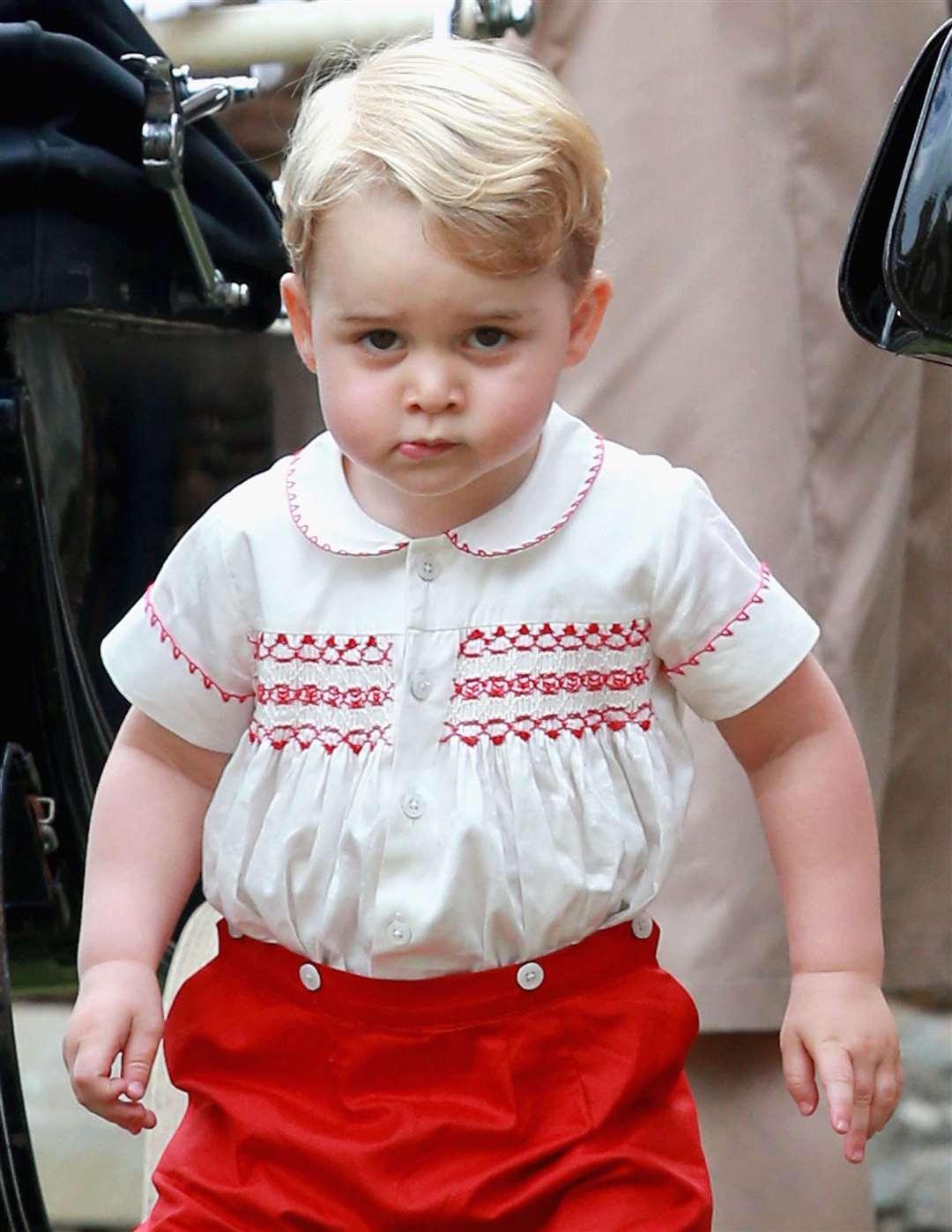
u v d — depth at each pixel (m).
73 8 6.32
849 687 6.93
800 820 5.16
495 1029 4.90
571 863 4.89
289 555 5.10
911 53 7.16
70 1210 8.46
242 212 6.88
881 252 4.54
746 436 6.79
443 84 4.73
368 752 4.96
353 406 4.69
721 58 6.83
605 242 6.31
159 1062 6.24
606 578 4.99
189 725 5.23
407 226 4.54
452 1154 4.84
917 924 8.30
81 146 5.99
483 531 5.00
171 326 6.88
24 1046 8.91
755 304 6.80
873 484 7.05
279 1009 5.04
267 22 7.13
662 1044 4.96
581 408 6.98
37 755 6.10
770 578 5.20
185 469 7.01
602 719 5.01
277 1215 4.84
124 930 5.17
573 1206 4.78
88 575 6.40
